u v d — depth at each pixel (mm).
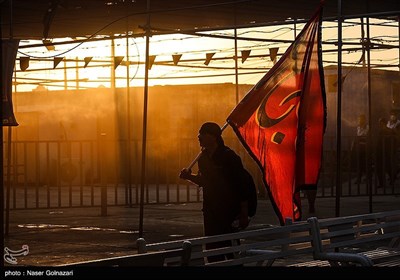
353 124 37906
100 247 16969
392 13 16109
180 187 36281
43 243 17672
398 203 27141
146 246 8055
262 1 23016
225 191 11469
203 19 26438
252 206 11555
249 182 11484
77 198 31750
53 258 15398
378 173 29656
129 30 27531
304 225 10320
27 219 23250
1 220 8867
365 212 23750
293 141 11961
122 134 38062
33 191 36406
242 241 16969
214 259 11375
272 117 11898
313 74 12117
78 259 15258
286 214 11859
